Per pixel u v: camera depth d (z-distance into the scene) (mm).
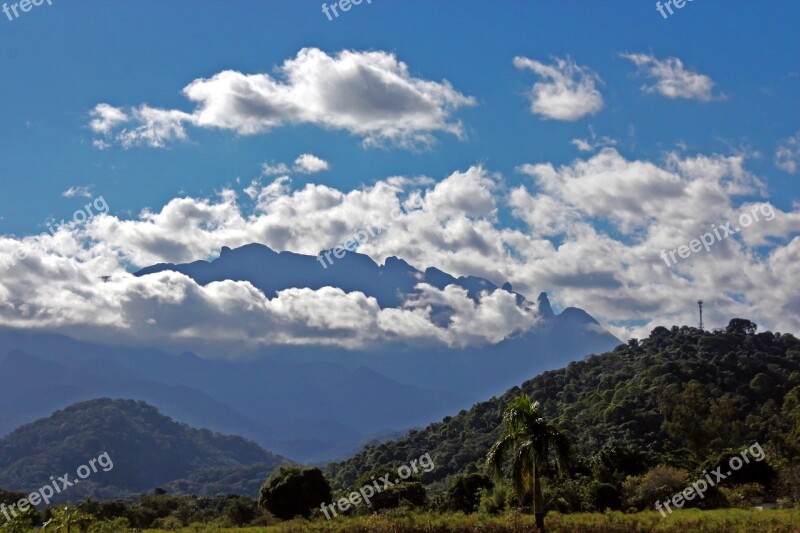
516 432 57812
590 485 89000
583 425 182750
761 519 67750
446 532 65125
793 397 174250
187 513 117312
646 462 108000
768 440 140750
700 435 154625
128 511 110438
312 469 104688
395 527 67750
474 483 98750
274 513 102500
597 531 62719
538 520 58312
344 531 69500
